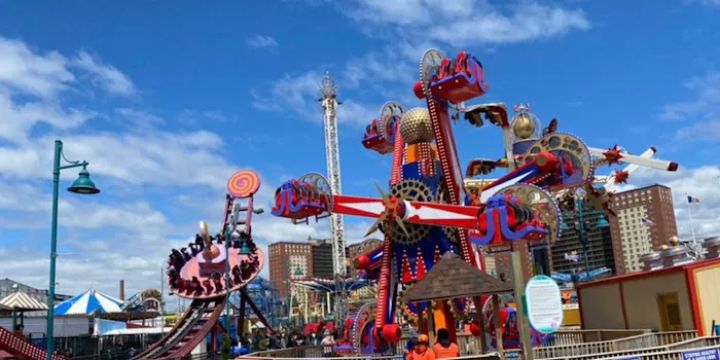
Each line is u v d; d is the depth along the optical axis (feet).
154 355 167.32
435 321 90.33
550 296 35.78
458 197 91.91
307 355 101.04
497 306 59.93
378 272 111.14
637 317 99.91
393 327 90.48
